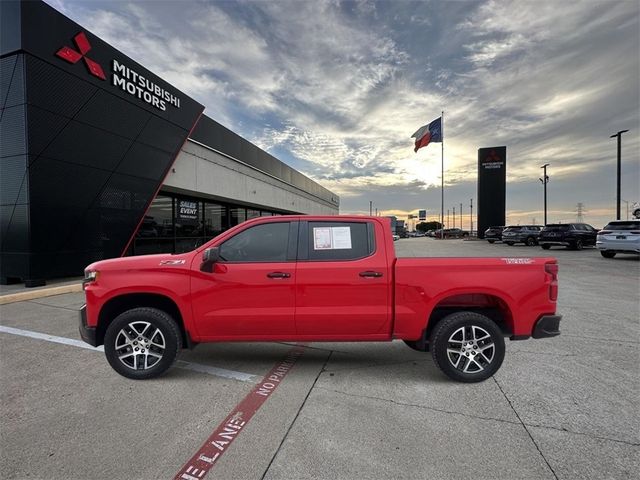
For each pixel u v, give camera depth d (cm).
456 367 382
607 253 1744
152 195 1273
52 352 473
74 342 512
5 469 246
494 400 344
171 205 1548
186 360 452
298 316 382
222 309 384
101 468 248
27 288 889
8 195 912
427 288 383
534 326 387
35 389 365
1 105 888
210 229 1877
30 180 891
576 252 2170
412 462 254
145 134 1211
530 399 346
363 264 388
